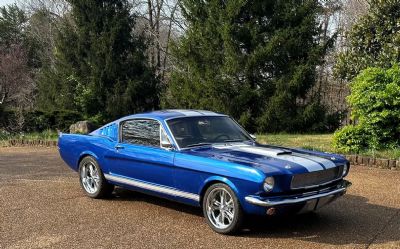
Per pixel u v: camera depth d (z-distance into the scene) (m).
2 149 16.12
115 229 6.32
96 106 24.97
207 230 6.19
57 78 26.30
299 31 19.11
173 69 25.86
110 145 7.66
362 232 6.04
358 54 14.08
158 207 7.43
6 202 7.88
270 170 5.58
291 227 6.27
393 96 11.20
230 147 6.73
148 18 34.81
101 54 25.02
